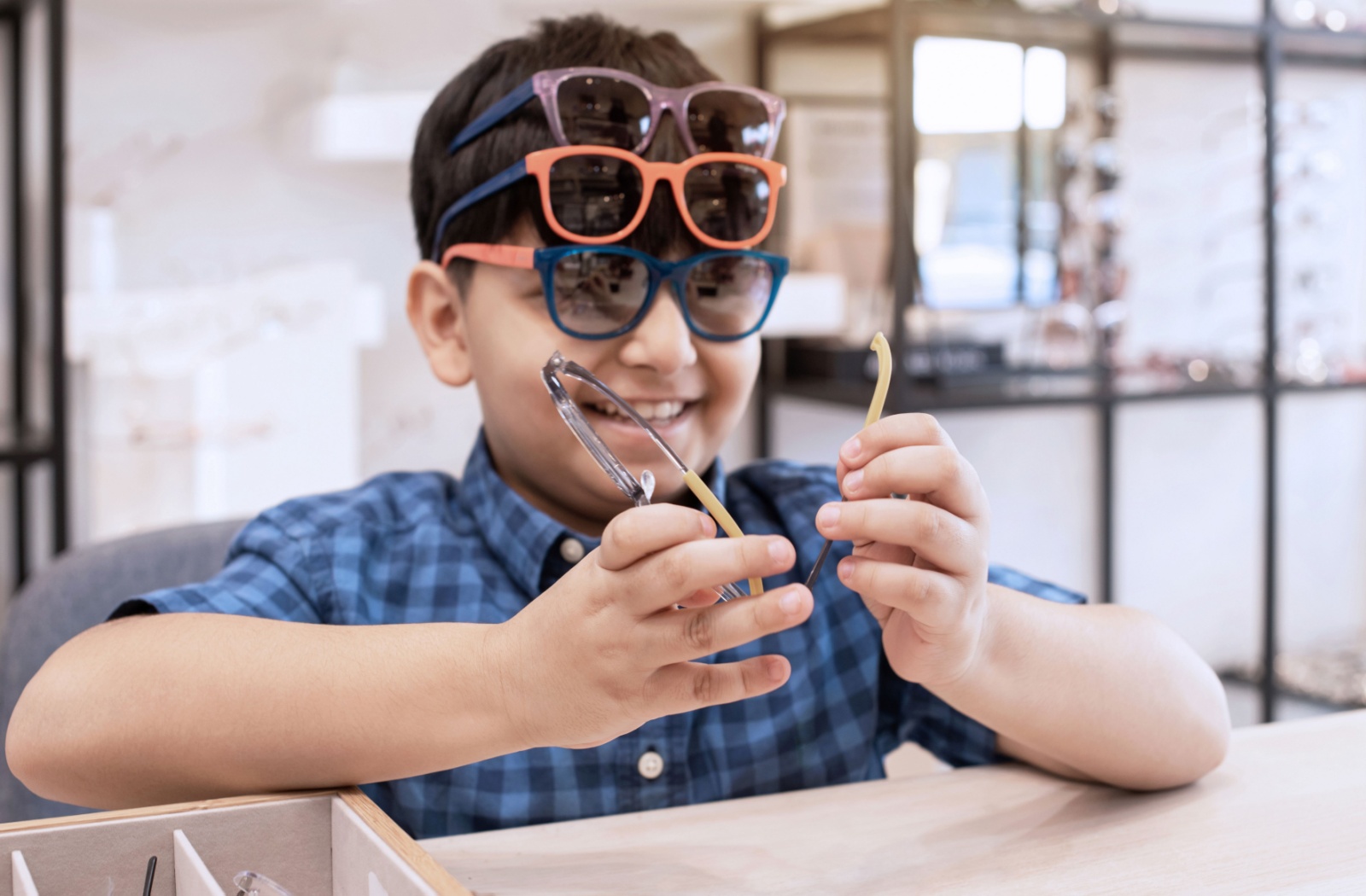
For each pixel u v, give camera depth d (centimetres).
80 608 82
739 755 70
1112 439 217
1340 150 229
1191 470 228
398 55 171
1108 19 179
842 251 184
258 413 156
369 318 162
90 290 154
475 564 71
